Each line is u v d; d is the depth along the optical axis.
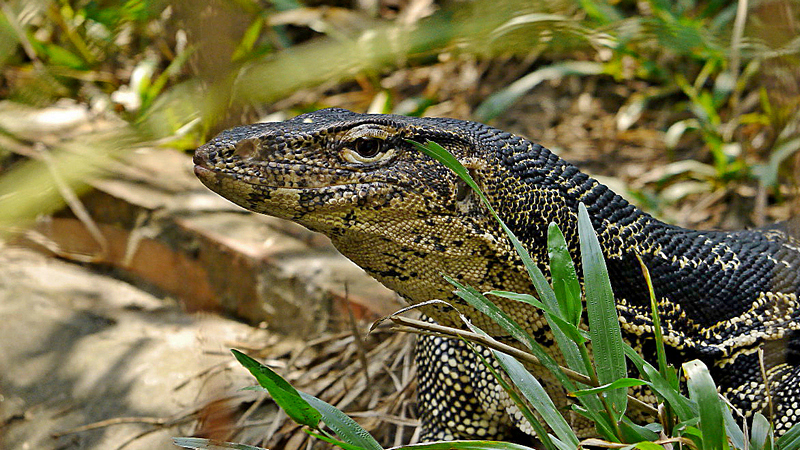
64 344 6.84
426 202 4.23
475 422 5.40
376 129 4.17
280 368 6.63
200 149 4.01
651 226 4.89
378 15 10.08
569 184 4.70
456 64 10.70
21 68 8.67
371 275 4.54
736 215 8.34
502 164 4.50
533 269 3.88
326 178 4.10
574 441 3.62
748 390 4.83
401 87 10.59
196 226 7.71
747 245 5.21
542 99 10.46
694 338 4.80
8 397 6.25
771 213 8.22
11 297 7.40
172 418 5.90
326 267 7.17
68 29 9.00
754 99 9.18
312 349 6.71
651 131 9.87
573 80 10.61
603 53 10.35
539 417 4.88
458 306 4.51
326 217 4.15
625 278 4.67
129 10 5.71
